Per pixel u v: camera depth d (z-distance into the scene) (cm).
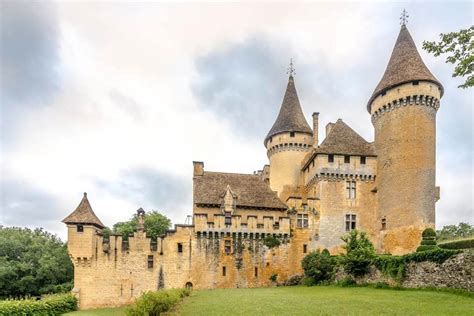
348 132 5078
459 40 1384
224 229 4466
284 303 2478
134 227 6412
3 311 3169
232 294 3281
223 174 5122
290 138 5528
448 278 2669
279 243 4525
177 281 4319
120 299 4212
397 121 4406
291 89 5934
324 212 4662
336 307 2208
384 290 3020
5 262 6019
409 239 4094
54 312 3622
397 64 4606
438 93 4428
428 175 4219
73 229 4272
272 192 4953
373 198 4756
